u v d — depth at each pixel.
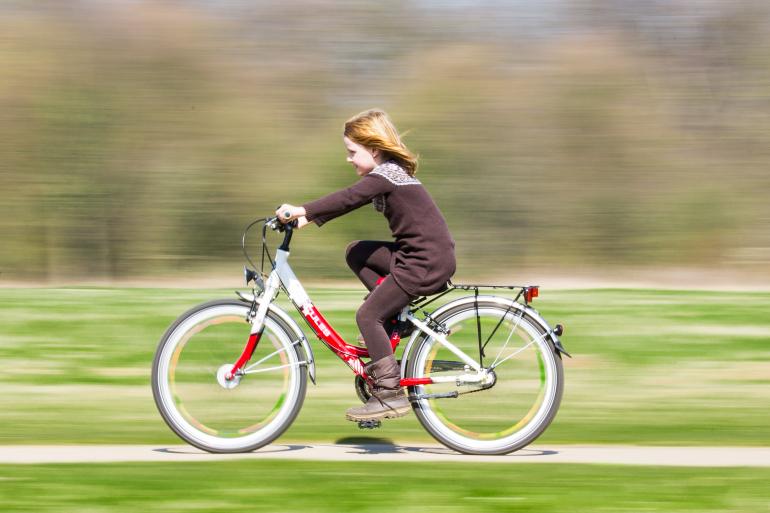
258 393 7.42
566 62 28.05
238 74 27.58
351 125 7.23
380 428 8.64
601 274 27.88
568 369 11.41
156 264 27.55
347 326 13.64
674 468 6.88
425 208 7.07
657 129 28.48
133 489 6.20
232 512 5.73
